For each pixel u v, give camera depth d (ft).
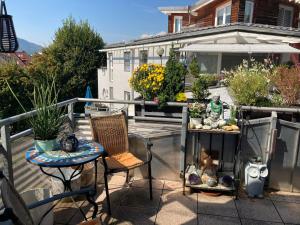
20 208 4.74
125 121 11.68
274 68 17.48
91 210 9.73
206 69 31.27
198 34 27.07
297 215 9.75
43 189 8.50
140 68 13.69
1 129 7.89
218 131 10.28
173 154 12.05
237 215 9.67
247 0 37.60
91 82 67.56
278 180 11.48
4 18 9.64
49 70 56.95
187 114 11.27
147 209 9.91
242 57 30.76
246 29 24.89
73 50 65.10
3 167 8.06
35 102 9.00
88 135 12.88
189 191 11.21
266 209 10.09
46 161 7.76
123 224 8.99
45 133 8.52
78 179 10.39
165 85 13.28
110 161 10.34
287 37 25.48
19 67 36.83
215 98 10.97
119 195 10.88
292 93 13.26
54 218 9.24
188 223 9.14
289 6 41.98
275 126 10.79
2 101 32.17
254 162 10.96
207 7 47.83
